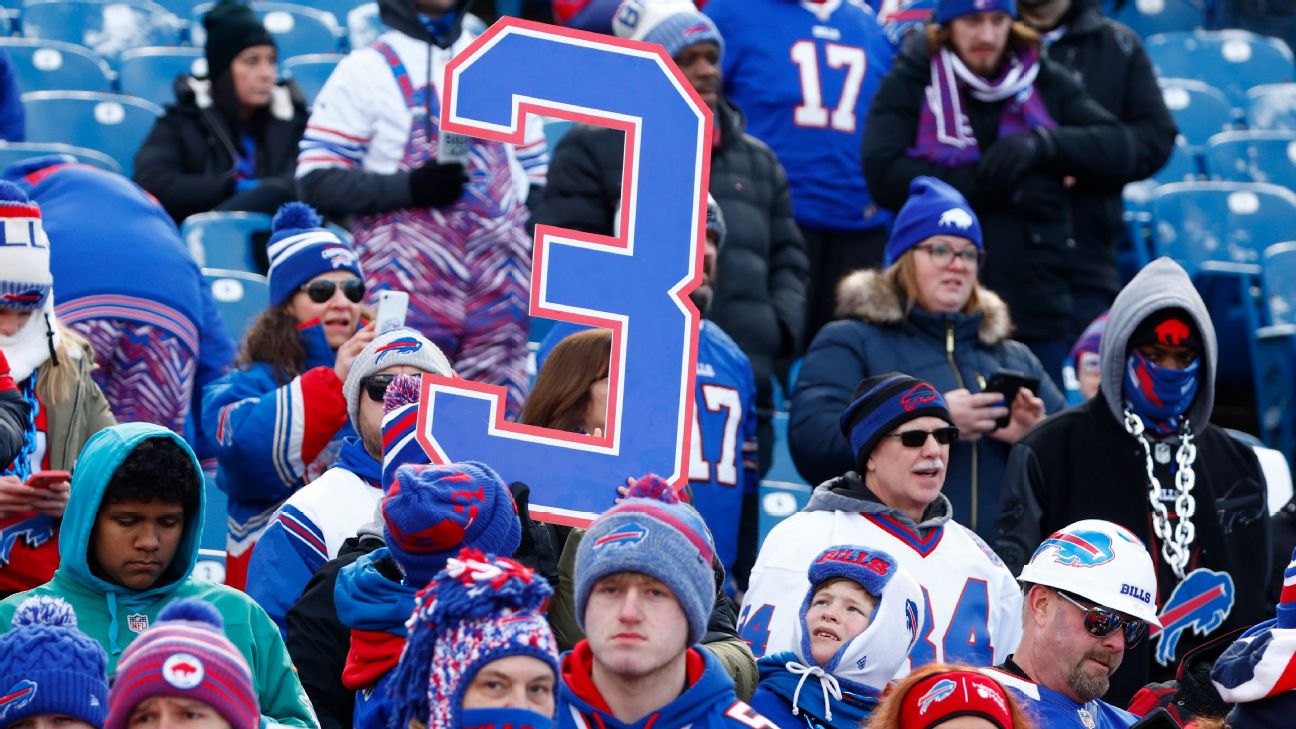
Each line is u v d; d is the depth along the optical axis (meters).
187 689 12.43
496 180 25.05
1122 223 28.75
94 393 18.83
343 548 16.20
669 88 16.38
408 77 25.75
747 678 15.80
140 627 15.21
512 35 16.23
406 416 16.17
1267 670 16.14
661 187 16.25
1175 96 40.62
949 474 21.77
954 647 17.75
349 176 24.66
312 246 21.52
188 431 23.00
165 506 15.19
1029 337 27.30
